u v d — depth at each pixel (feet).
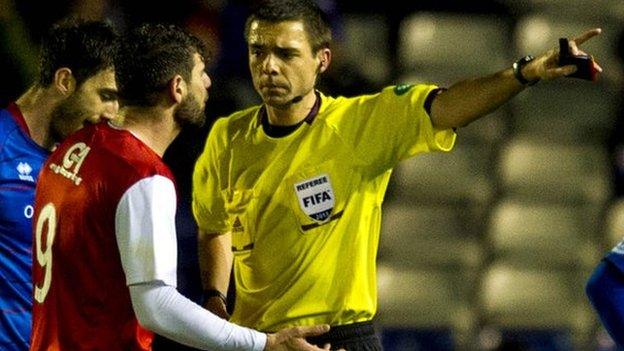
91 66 60.34
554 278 111.65
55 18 108.58
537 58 54.44
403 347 108.58
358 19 123.95
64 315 53.52
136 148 53.21
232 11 116.78
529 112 119.55
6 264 62.23
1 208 61.93
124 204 52.01
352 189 59.16
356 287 59.52
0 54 102.17
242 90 114.21
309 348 53.93
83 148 54.34
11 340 62.54
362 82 112.37
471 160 116.67
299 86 58.90
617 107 120.16
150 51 53.57
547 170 116.47
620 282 54.85
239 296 61.57
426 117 57.52
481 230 114.11
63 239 53.42
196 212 64.39
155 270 51.52
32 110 62.49
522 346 98.37
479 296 110.73
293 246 59.36
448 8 123.95
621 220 113.70
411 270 111.96
